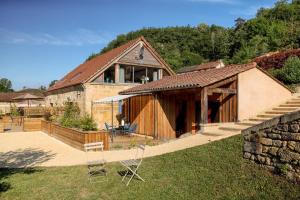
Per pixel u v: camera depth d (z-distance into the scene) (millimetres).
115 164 11789
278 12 71812
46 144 18375
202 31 102312
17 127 30125
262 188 7555
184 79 19219
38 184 9672
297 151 7570
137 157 12594
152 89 19484
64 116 25125
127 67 28188
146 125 20891
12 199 8469
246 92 16422
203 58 89438
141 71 29219
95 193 8820
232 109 16484
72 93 29328
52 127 22625
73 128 17953
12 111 36219
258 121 15273
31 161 13227
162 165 10844
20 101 54375
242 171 8719
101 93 26375
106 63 26688
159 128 19719
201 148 11484
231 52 78250
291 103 16906
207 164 9883
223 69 18266
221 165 9492
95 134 15328
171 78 22188
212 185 8359
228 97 16859
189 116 20328
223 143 11266
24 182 9891
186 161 10625
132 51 28109
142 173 10289
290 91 18078
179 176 9484
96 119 25734
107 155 13703
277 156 8148
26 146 17641
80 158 13422
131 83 27984
